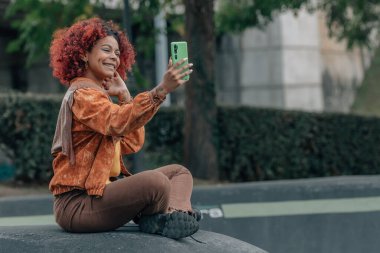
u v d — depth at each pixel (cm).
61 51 431
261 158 1130
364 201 740
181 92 1623
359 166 1222
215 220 738
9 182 1022
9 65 1719
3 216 739
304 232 730
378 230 719
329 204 742
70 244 425
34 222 727
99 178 418
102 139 422
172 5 1168
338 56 1956
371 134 1230
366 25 1438
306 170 1170
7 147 1011
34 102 1003
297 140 1157
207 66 1030
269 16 1219
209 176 1037
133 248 422
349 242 720
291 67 1764
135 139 458
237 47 1808
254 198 757
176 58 400
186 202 445
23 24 1157
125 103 456
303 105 1784
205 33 1027
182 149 1112
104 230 436
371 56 2089
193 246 440
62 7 1110
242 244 477
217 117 1100
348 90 1972
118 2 1195
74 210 429
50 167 1013
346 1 1299
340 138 1202
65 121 417
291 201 751
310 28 1816
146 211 431
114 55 431
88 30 425
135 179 416
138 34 1439
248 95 1792
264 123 1132
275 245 727
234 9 1310
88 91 413
